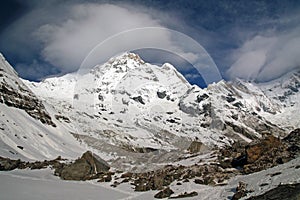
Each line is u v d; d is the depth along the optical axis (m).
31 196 27.61
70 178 36.00
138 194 30.06
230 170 34.28
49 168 41.75
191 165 37.81
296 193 21.38
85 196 29.11
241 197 24.11
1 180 32.09
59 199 27.58
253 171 32.03
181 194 27.98
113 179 35.84
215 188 29.02
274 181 25.52
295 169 27.39
